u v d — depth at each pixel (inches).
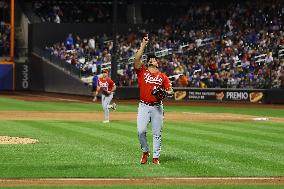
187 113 1689.2
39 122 1328.7
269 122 1395.2
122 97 2340.1
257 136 1073.5
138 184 606.9
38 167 701.9
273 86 2231.8
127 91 2345.0
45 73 2812.5
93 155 805.9
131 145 917.8
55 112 1657.2
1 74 2915.8
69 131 1130.7
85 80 2502.5
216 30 2689.5
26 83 2960.1
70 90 2593.5
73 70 2556.6
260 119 1482.5
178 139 1011.3
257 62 2340.1
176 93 2337.6
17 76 2942.9
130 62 2536.9
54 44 2864.2
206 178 648.4
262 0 2755.9
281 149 895.1
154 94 722.2
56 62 2704.2
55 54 2719.0
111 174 660.7
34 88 2918.3
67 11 3085.6
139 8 3125.0
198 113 1692.9
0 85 2920.8
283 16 2581.2
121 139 997.8
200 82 2335.1
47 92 2770.7
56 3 3078.2
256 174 677.3
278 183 623.2
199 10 2878.9
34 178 635.5
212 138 1032.2
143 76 729.0
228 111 1806.1
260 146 927.0
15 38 3002.0
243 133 1123.9
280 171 698.8
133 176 652.7
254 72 2297.0
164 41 2696.9
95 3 3120.1
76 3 3105.3
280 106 2084.2
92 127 1218.0
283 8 2618.1
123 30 2945.4
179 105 2095.2
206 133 1115.9
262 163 756.0
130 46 2674.7
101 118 1462.8
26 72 2955.2
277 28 2524.6
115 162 748.0
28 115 1536.7
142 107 733.3
